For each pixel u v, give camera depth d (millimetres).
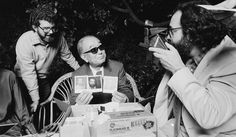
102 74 2684
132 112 1646
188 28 1527
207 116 1432
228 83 1496
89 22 4797
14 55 4574
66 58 3443
